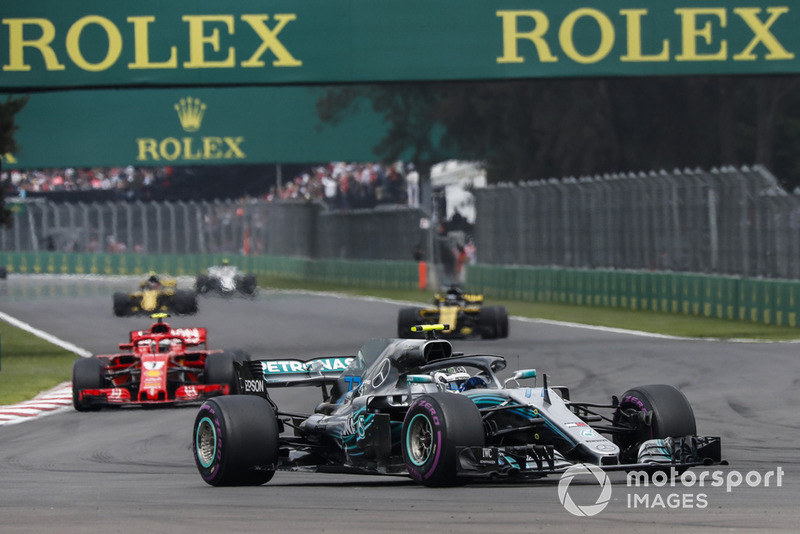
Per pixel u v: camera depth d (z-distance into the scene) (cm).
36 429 5884
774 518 2875
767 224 11300
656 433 3512
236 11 9150
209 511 3181
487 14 9200
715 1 9156
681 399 3566
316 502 3300
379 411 3781
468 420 3384
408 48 9194
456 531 2747
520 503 3156
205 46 9131
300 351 9900
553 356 8700
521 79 9194
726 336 10088
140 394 6531
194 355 6925
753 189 11512
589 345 9562
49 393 7581
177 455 4856
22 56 9081
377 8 9194
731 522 2823
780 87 19925
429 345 3862
